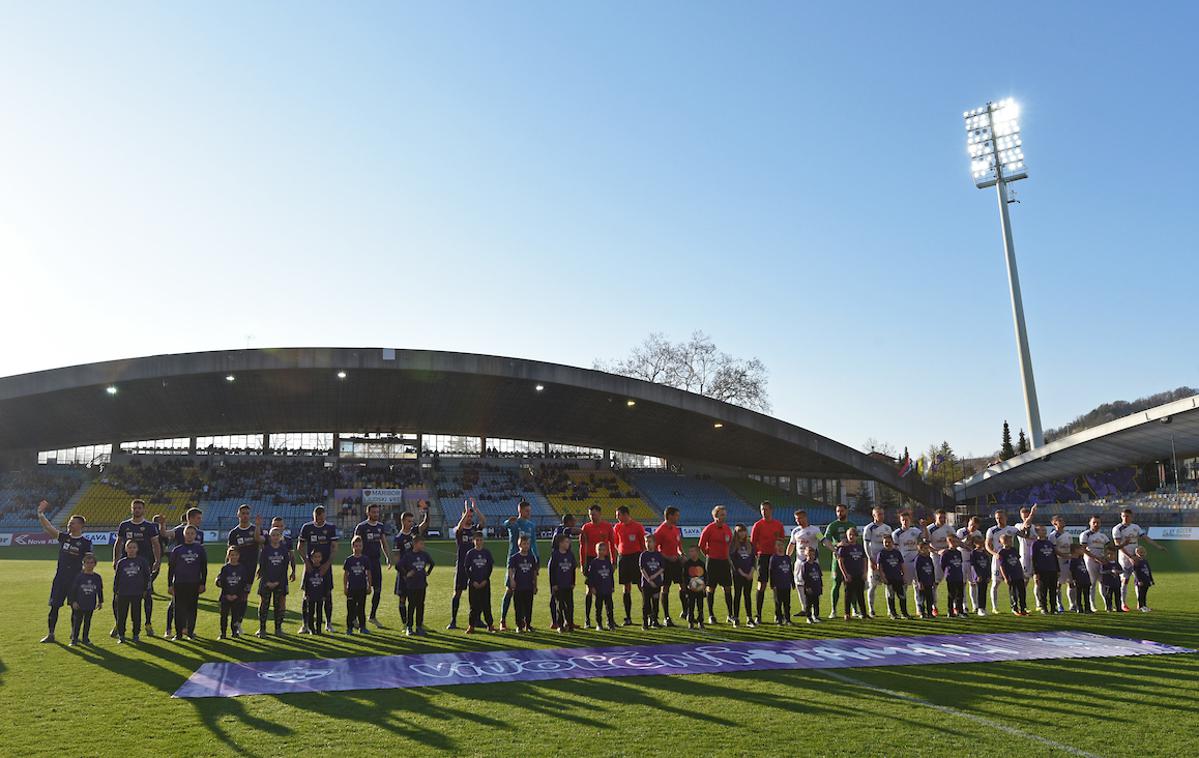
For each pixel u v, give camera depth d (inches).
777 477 2701.8
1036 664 416.5
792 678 384.2
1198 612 634.8
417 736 289.4
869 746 274.4
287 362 1702.8
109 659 446.3
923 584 617.9
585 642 492.7
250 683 378.9
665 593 575.8
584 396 2005.4
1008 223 2701.8
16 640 515.5
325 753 271.1
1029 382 2598.4
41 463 2182.6
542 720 310.0
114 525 1951.3
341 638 520.4
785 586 580.4
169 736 291.3
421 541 551.2
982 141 2763.3
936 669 404.8
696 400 2026.3
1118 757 262.5
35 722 311.1
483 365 1808.6
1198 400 1758.1
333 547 567.5
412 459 2409.0
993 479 2453.2
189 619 527.8
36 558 1379.2
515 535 576.1
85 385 1625.2
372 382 1877.5
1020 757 262.5
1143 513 2053.4
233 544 550.9
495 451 2491.4
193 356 1667.1
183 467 2225.6
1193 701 336.2
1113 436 2034.9
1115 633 519.5
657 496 2452.0
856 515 2513.5
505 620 579.5
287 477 2257.6
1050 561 635.5
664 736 287.3
